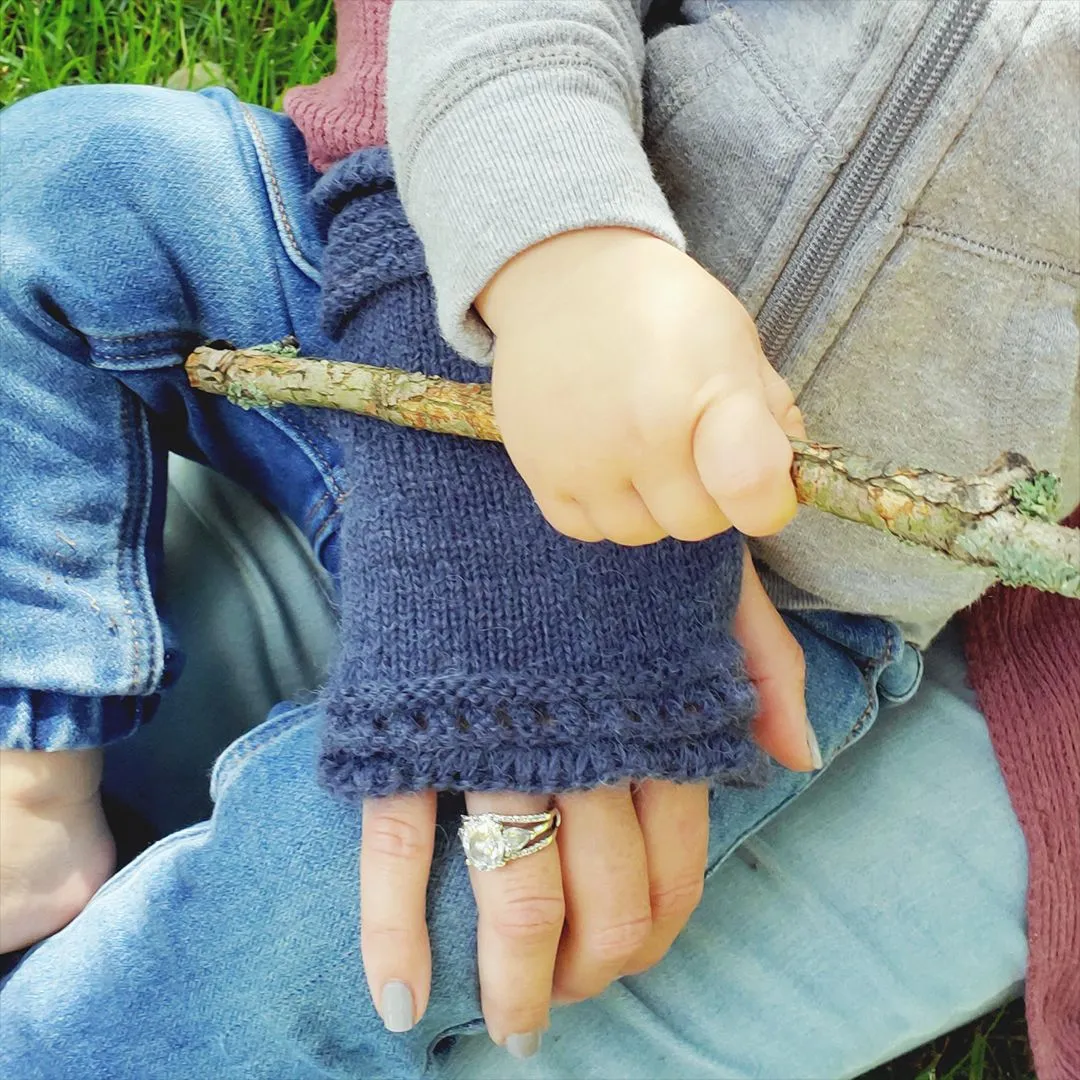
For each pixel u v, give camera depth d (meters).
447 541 0.45
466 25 0.43
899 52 0.44
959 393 0.46
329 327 0.48
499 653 0.44
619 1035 0.50
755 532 0.39
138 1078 0.46
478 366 0.46
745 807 0.50
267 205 0.50
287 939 0.46
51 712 0.47
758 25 0.46
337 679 0.45
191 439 0.53
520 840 0.45
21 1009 0.47
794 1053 0.51
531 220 0.41
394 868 0.45
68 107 0.49
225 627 0.54
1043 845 0.51
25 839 0.47
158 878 0.47
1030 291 0.45
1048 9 0.44
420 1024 0.47
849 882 0.52
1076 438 0.49
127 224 0.48
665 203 0.42
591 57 0.43
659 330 0.40
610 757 0.44
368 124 0.48
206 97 0.51
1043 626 0.52
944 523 0.37
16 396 0.47
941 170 0.44
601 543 0.45
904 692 0.52
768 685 0.47
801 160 0.45
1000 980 0.51
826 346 0.46
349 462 0.46
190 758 0.54
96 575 0.48
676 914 0.47
